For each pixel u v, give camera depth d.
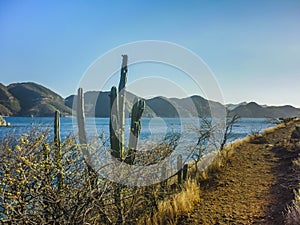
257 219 5.79
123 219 4.91
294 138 16.17
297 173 8.50
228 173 9.83
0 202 3.81
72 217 4.09
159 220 5.83
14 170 3.80
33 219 3.91
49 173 4.01
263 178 8.97
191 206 6.67
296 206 5.30
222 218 6.05
